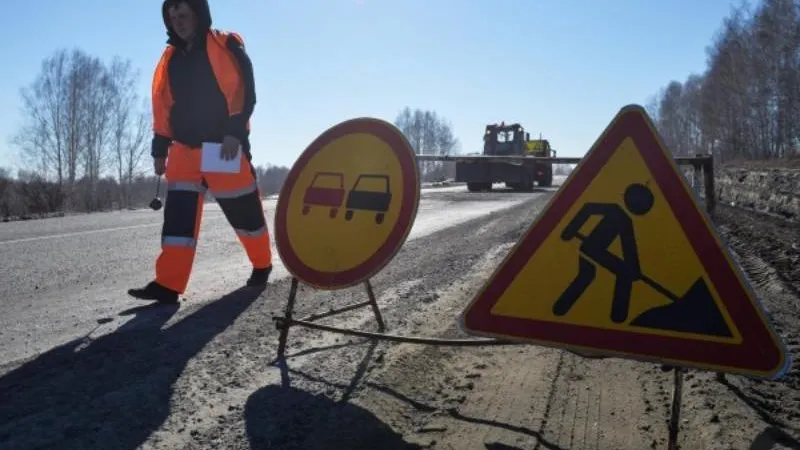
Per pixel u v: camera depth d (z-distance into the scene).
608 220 2.33
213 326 4.14
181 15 4.50
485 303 2.48
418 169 3.29
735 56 56.22
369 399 2.92
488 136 29.72
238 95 4.54
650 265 2.24
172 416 2.72
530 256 2.43
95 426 2.60
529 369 3.50
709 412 2.84
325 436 2.56
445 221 12.38
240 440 2.52
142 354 3.53
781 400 3.04
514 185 30.66
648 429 2.75
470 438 2.59
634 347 2.23
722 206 18.20
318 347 3.71
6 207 15.60
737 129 57.28
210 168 4.55
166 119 4.75
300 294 5.20
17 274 6.14
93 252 7.74
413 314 4.54
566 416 2.87
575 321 2.34
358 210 3.42
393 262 7.01
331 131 3.69
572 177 2.39
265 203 18.12
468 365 3.53
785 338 4.12
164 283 4.72
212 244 8.64
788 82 44.91
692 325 2.15
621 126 2.35
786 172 19.27
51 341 3.78
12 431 2.54
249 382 3.13
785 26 46.25
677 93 93.44
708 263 2.15
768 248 8.66
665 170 2.26
